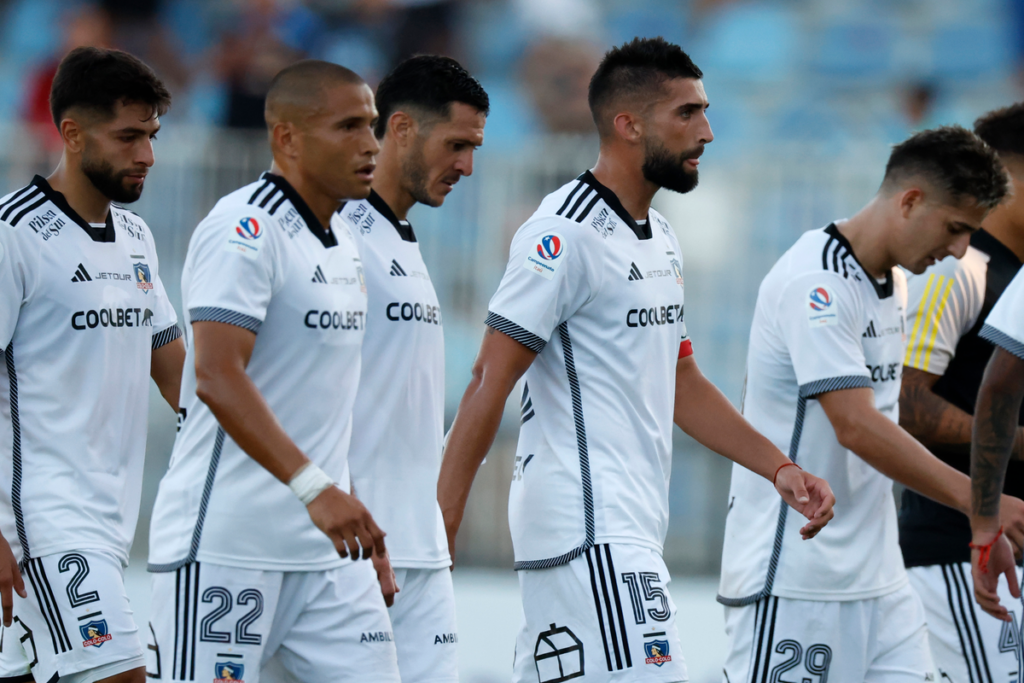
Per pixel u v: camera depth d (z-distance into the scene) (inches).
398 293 542.6
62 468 532.7
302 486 414.6
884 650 556.7
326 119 447.8
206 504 448.5
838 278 542.6
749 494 560.4
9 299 523.2
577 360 506.3
